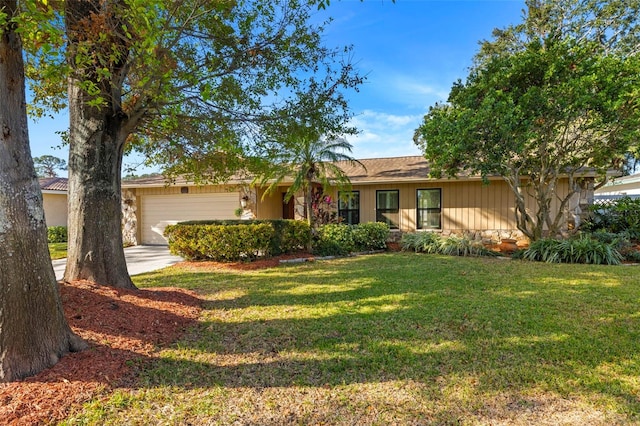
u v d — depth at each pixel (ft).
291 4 16.70
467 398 8.62
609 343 11.71
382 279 22.00
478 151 28.53
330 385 9.30
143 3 10.64
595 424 7.59
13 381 8.58
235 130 18.76
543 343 11.76
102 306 13.62
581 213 36.24
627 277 21.86
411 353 11.14
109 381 9.13
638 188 61.77
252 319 14.71
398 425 7.61
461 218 39.65
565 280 21.17
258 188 42.04
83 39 12.67
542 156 30.66
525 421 7.72
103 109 15.89
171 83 14.19
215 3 14.74
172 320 14.11
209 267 27.73
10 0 9.14
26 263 9.21
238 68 17.03
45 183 57.41
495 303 16.31
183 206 45.78
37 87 18.19
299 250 34.27
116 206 16.98
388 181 39.63
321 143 31.78
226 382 9.46
